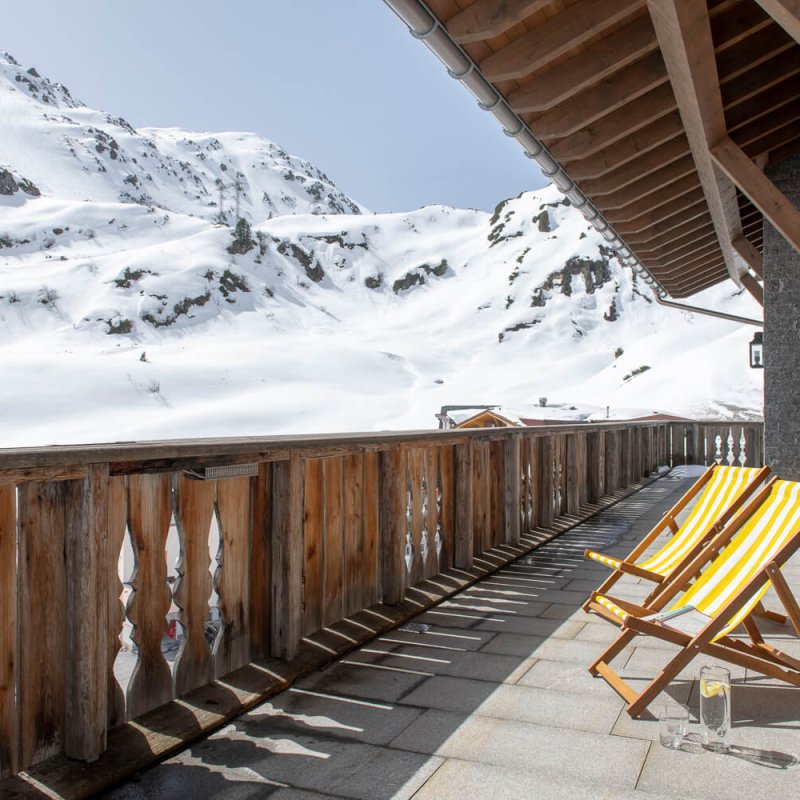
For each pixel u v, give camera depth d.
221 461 2.58
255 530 2.89
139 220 190.75
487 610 3.90
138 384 90.50
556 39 3.63
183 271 154.25
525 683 2.83
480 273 185.25
